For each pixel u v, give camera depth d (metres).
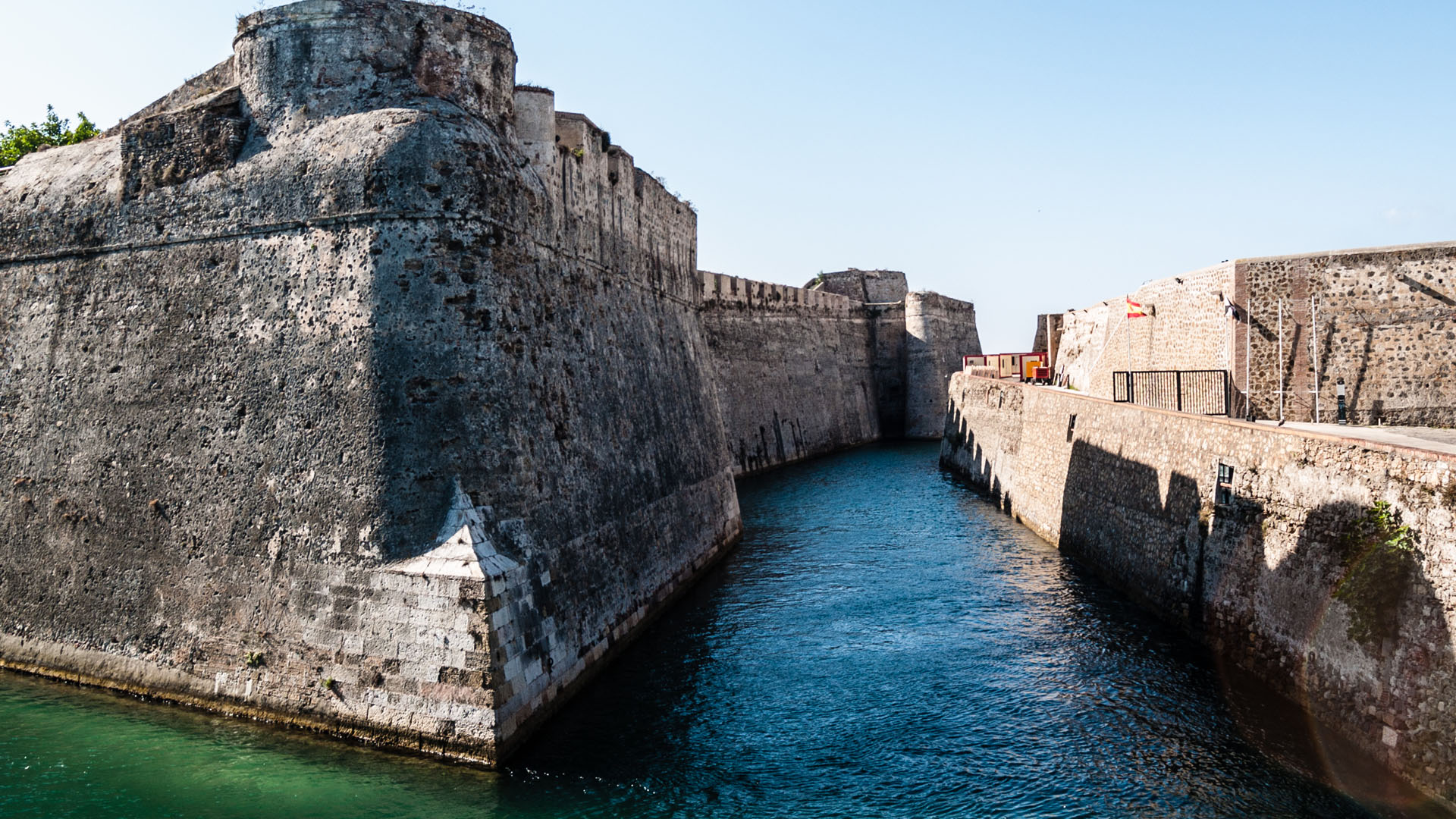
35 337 16.44
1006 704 14.73
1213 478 16.52
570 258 17.72
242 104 15.18
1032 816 11.31
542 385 15.16
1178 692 14.80
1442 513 10.63
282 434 13.60
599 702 14.53
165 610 14.14
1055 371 45.03
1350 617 12.08
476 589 11.84
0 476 16.19
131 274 15.59
